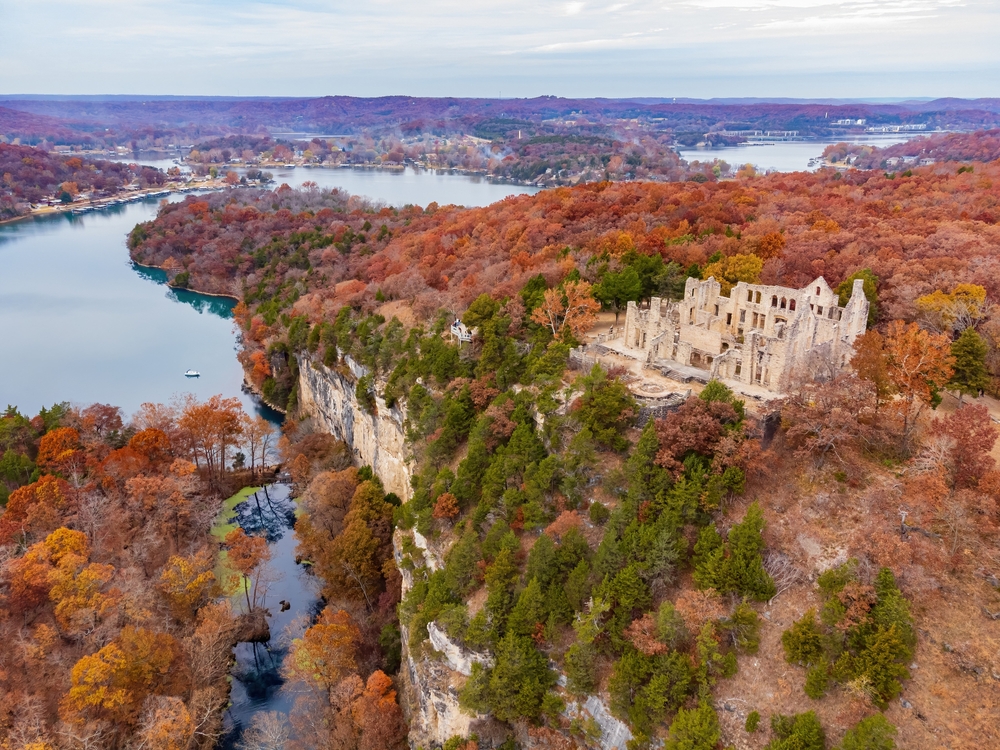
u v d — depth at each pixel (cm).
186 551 11844
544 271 14962
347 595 11588
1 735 8044
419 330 15038
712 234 16412
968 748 6306
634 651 7569
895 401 9450
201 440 14862
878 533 7512
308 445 15925
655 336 11506
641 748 7200
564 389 11031
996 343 10888
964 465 8112
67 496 11838
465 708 8275
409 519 11144
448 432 11519
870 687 6694
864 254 14412
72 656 9288
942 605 7262
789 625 7494
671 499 8381
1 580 9644
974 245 13975
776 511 8525
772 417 9362
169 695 9106
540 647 8281
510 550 8862
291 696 10212
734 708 7106
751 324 11100
